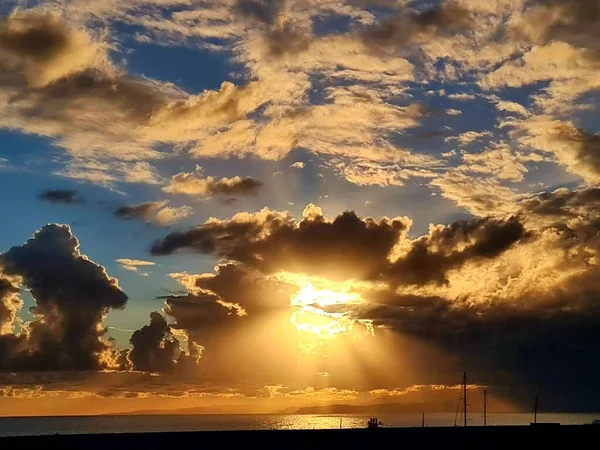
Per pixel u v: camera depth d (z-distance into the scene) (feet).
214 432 337.11
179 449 329.11
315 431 353.10
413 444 364.38
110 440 318.45
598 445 382.63
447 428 372.58
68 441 310.04
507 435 376.89
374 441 359.87
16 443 292.61
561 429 385.29
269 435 345.10
